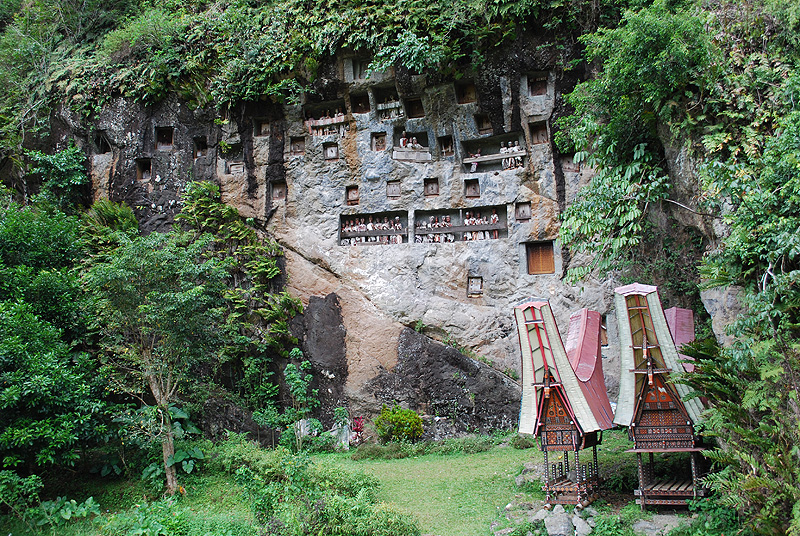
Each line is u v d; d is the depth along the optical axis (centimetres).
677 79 1043
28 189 1939
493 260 1703
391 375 1662
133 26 1923
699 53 1015
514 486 1091
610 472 1070
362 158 1817
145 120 1914
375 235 1812
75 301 1345
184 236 1441
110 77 1922
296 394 1650
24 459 1088
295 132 1859
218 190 1848
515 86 1677
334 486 1030
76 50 2089
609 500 962
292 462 1065
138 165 1928
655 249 1360
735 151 927
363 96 1838
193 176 1881
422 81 1725
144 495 1188
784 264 808
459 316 1681
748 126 950
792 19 980
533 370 985
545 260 1692
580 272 1234
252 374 1673
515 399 1551
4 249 1364
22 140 1941
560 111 1648
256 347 1709
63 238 1481
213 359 1647
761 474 730
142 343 1280
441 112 1759
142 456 1305
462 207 1761
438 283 1723
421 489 1138
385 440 1534
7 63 2083
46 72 2025
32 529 1035
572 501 941
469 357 1639
